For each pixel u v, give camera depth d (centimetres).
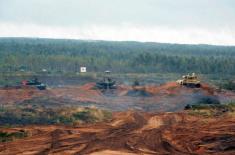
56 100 12975
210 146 7025
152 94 14125
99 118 9744
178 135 7688
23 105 11606
